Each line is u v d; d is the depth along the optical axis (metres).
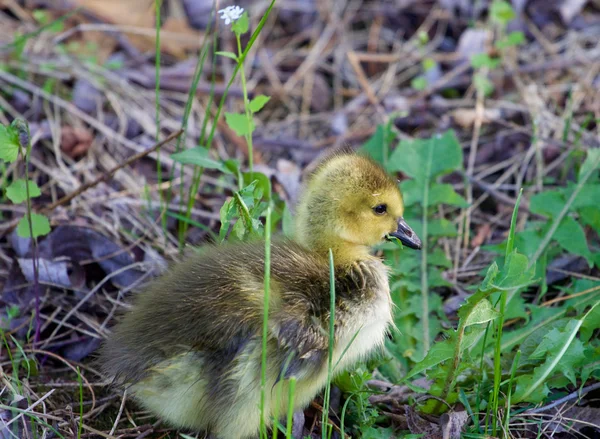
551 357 4.99
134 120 7.96
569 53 9.00
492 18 8.73
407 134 8.38
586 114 8.20
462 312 4.63
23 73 8.07
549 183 7.51
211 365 4.68
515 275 4.57
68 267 6.29
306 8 9.59
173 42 9.02
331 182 5.32
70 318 6.04
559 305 6.21
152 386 4.82
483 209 7.42
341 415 5.00
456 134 8.14
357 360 5.12
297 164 8.03
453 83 8.81
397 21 9.61
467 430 4.97
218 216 6.96
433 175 6.72
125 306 5.79
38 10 8.55
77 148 7.45
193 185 6.78
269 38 9.38
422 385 5.50
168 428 5.25
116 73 8.40
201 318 4.74
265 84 8.92
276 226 6.79
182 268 5.13
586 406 5.29
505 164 7.72
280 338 4.63
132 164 7.51
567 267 6.42
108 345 5.09
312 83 8.89
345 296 4.93
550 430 5.11
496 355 4.74
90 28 8.51
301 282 4.89
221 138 8.09
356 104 8.68
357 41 9.43
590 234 6.77
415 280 6.27
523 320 6.04
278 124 8.54
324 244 5.34
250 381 4.67
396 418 5.20
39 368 5.69
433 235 6.59
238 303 4.73
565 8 9.37
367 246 5.47
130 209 7.00
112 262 6.38
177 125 8.00
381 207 5.36
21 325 5.86
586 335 5.41
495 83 8.73
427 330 5.96
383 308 5.10
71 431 5.07
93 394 5.37
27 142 5.21
